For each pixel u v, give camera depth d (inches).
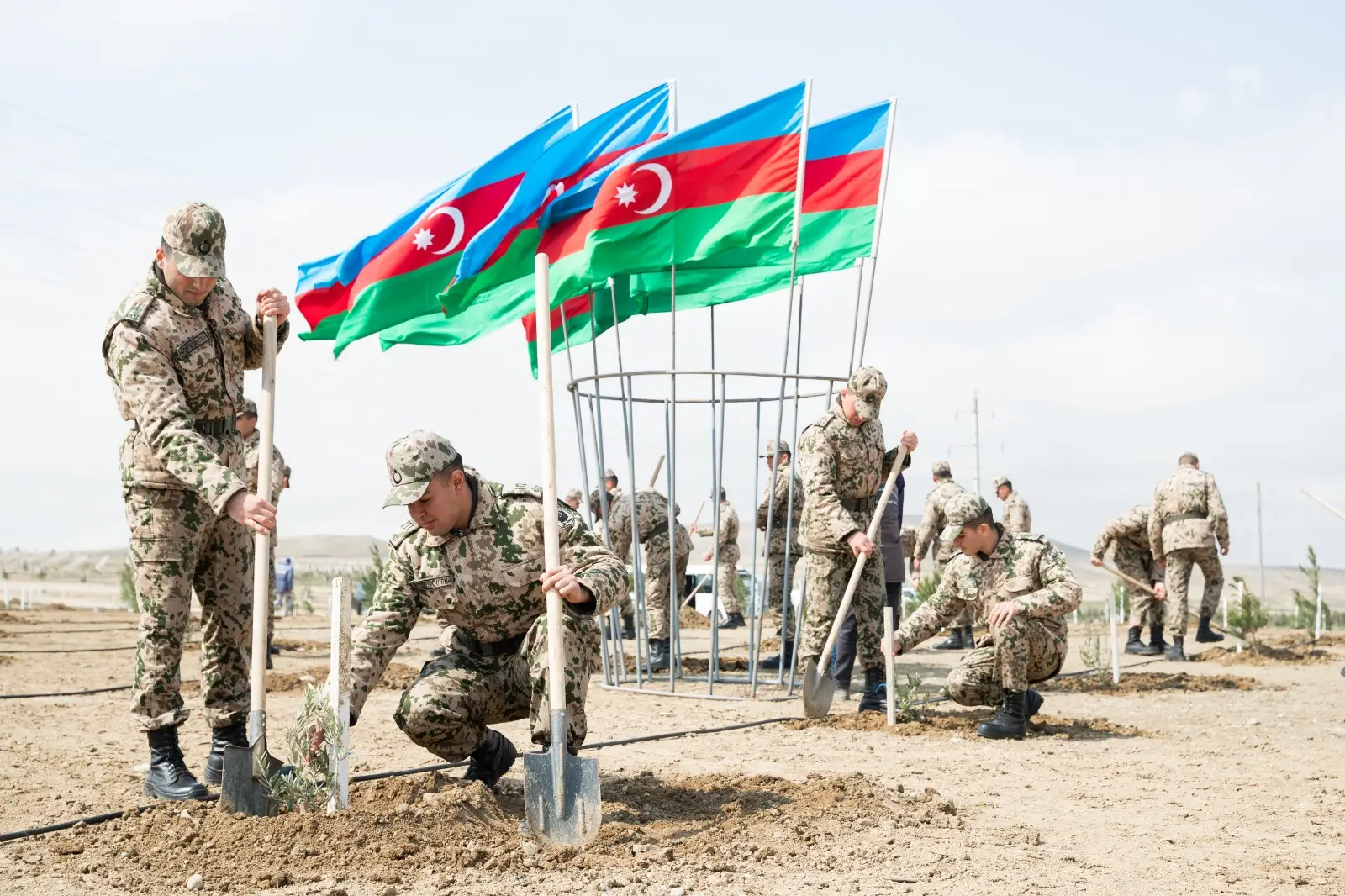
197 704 319.3
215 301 187.9
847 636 351.3
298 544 6427.2
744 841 170.1
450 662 192.2
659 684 399.2
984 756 254.7
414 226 390.6
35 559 3486.7
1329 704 354.9
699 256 350.9
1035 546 287.0
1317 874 158.9
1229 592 598.5
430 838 163.6
